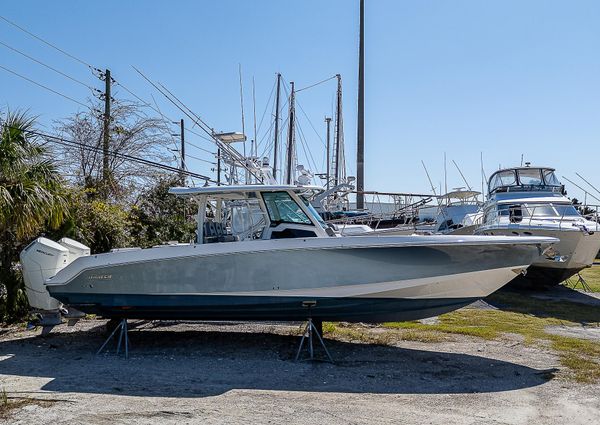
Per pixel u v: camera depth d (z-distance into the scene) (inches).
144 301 304.0
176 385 245.0
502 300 530.9
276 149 787.4
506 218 598.5
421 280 295.1
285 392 235.9
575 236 525.7
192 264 297.9
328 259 291.0
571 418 207.0
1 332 366.0
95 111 745.0
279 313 304.8
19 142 360.8
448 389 241.9
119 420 200.1
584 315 446.0
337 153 948.0
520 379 257.4
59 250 343.3
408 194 449.4
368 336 348.2
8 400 222.1
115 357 298.8
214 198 333.7
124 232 505.0
